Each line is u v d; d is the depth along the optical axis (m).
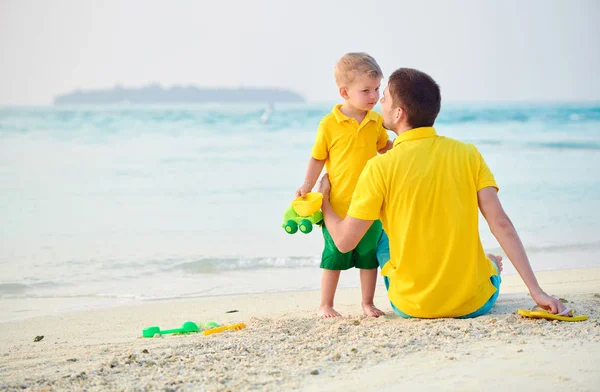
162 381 2.66
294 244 7.38
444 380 2.53
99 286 5.73
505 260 6.41
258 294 5.33
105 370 2.86
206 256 6.80
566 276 5.57
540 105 48.25
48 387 2.63
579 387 2.38
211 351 3.16
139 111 41.97
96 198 10.60
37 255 6.91
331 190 4.17
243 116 34.72
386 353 2.92
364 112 4.19
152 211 9.47
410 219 3.45
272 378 2.63
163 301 5.16
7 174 13.52
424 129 3.53
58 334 4.14
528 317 3.46
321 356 2.94
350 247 3.59
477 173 3.49
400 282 3.61
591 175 12.19
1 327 4.35
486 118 32.97
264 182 12.20
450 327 3.30
